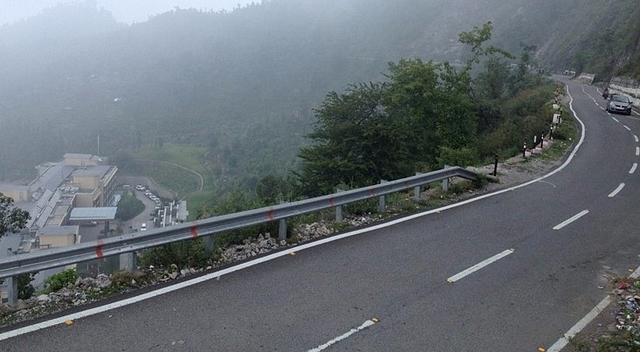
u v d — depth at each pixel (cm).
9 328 594
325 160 2497
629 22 8244
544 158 2122
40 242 2973
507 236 1064
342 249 931
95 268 982
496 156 1689
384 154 2545
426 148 3009
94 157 7912
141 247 745
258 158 7538
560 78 8581
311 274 802
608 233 1120
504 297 754
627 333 647
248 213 878
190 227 802
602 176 1794
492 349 598
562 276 852
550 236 1078
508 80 6044
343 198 1090
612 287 815
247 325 624
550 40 12062
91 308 654
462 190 1495
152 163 8569
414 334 623
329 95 2991
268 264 838
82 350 549
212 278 770
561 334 647
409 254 920
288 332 611
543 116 3123
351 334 615
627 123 3294
